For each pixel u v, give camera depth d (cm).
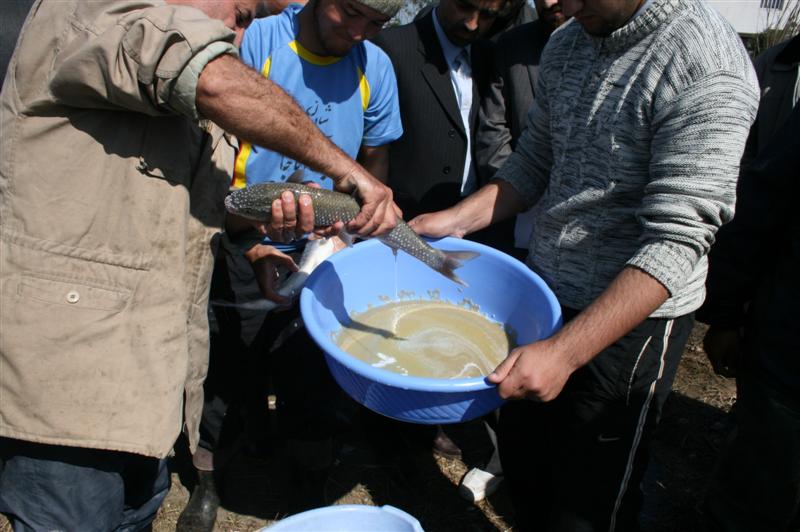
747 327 242
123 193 178
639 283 185
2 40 302
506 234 343
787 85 312
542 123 252
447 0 298
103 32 158
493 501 327
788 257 222
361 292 264
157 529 301
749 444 239
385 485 333
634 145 202
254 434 336
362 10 237
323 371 280
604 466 235
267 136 169
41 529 190
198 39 153
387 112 297
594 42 210
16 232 172
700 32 183
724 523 253
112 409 178
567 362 183
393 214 212
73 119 171
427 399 187
